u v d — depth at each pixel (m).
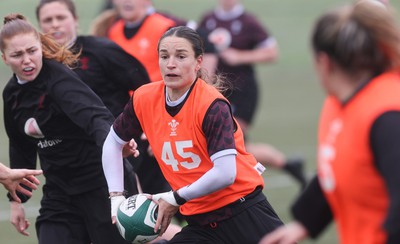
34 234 27.17
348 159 10.74
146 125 16.44
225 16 35.94
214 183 15.40
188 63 15.62
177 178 16.36
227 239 16.56
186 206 16.73
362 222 10.93
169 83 15.67
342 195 11.05
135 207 16.39
